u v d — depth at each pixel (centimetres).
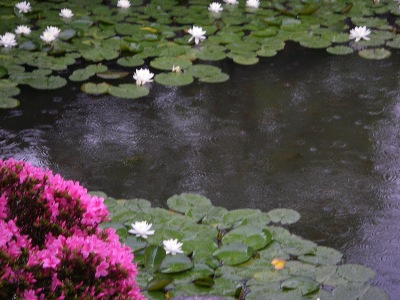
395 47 899
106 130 668
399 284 444
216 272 443
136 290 326
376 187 569
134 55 852
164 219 504
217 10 1032
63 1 1074
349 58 860
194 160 612
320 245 487
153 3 1076
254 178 583
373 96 753
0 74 780
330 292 426
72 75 783
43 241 339
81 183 569
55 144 638
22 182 367
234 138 657
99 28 948
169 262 449
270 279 436
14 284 293
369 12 1035
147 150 629
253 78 799
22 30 907
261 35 930
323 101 741
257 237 481
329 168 602
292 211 523
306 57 862
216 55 859
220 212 519
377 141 653
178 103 733
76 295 298
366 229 508
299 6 1063
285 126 684
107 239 354
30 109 707
